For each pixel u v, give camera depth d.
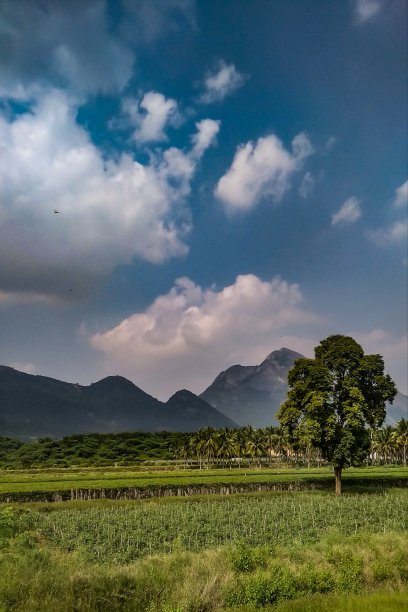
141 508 50.75
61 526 41.00
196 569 21.84
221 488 66.94
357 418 59.66
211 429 149.12
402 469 110.06
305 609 16.44
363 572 21.56
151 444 180.38
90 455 159.12
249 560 22.73
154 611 17.33
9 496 60.03
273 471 100.94
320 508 48.19
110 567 25.23
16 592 17.84
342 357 61.88
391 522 41.31
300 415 61.69
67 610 16.94
